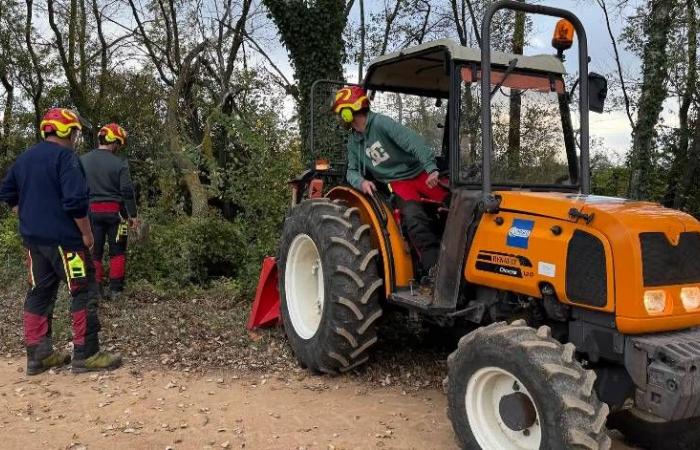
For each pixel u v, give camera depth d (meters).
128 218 6.92
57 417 3.99
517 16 14.68
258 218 8.05
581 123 4.05
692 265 3.17
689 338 3.04
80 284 4.75
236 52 20.98
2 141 19.92
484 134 3.65
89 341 4.82
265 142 8.23
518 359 3.00
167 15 21.81
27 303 4.77
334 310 4.41
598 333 3.21
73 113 4.81
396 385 4.60
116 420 3.95
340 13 11.16
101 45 21.59
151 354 5.21
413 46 4.48
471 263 3.72
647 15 12.55
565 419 2.80
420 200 4.45
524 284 3.42
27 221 4.65
